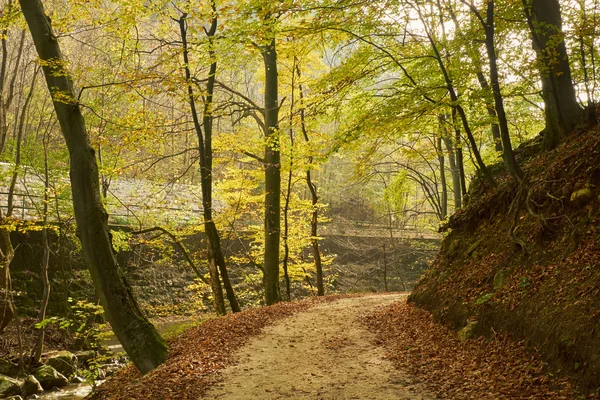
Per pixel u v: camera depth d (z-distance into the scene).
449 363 8.41
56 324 20.59
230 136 17.62
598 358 6.19
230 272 28.69
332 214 43.88
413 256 36.75
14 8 12.33
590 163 9.43
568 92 12.45
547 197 10.07
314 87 12.14
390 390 7.48
